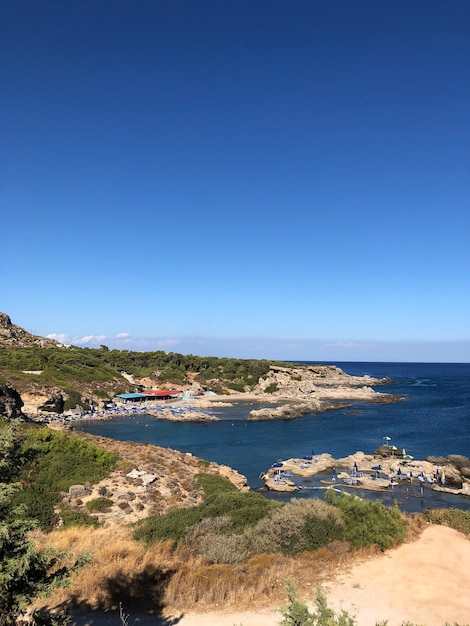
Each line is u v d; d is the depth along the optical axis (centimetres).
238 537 1720
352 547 1675
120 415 10538
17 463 934
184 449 7006
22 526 910
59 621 917
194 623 1148
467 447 6956
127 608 1228
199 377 16225
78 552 1673
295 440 7712
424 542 1780
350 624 826
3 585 812
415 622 1159
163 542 1778
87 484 2942
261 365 17088
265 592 1336
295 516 1792
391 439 7650
